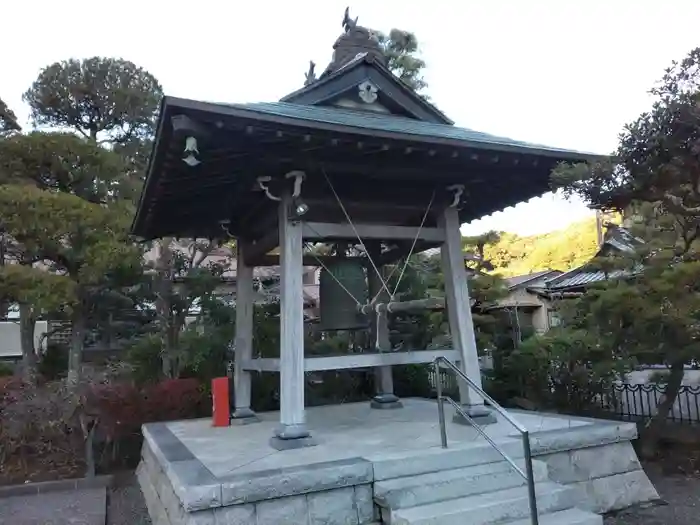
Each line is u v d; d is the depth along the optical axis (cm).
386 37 1266
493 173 573
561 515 405
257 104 508
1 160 1052
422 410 732
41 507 639
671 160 528
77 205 895
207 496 370
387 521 403
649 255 663
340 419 667
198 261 1077
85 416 786
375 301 660
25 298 834
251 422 695
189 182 546
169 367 962
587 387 895
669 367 800
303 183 554
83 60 1539
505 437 496
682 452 707
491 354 1078
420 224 662
